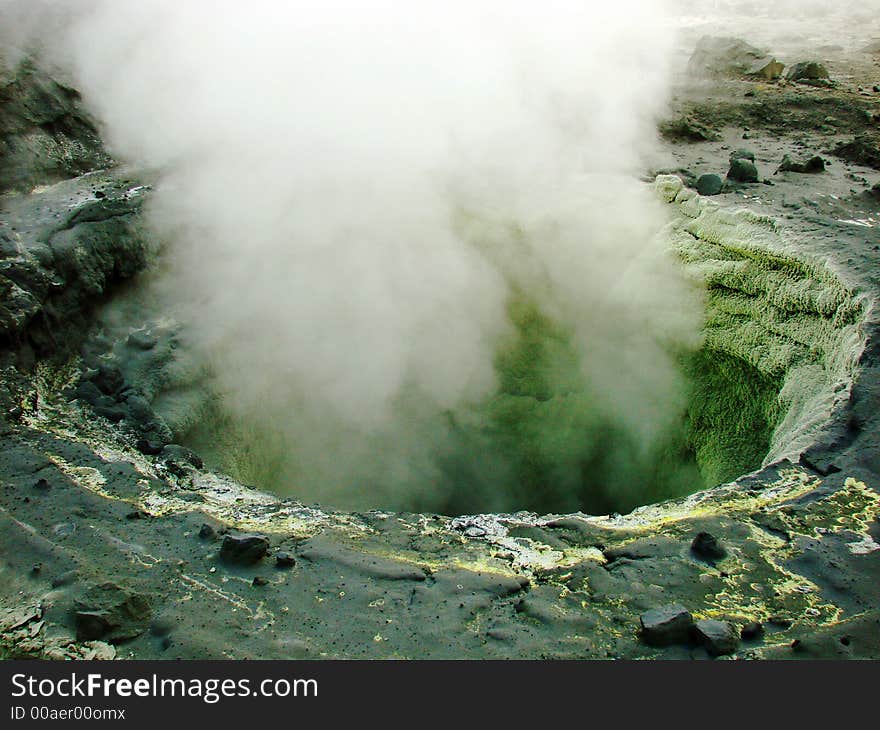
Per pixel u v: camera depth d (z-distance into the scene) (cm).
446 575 346
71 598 319
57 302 536
